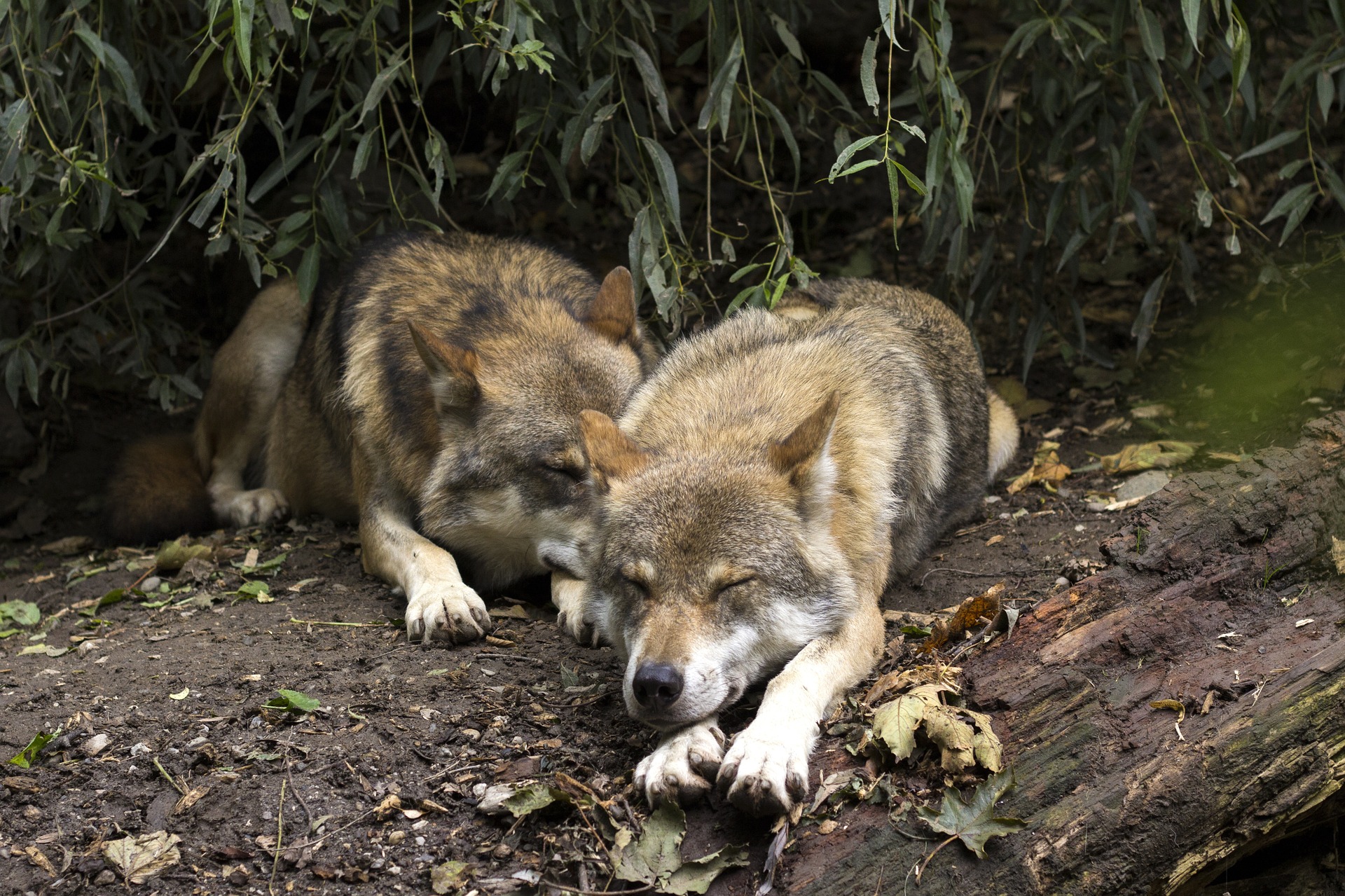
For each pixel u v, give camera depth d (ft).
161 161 19.47
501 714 11.25
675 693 9.64
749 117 18.11
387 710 11.35
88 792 10.46
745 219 25.27
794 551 10.69
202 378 23.08
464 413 14.38
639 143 17.33
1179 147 24.91
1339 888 10.94
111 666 12.73
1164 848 9.37
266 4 13.85
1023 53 17.42
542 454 13.92
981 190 24.34
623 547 10.58
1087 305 21.97
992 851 9.14
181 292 24.71
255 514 18.13
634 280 16.94
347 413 16.02
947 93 14.32
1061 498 15.85
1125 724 9.85
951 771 9.53
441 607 13.00
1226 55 17.51
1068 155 18.29
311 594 14.97
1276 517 11.69
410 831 9.81
